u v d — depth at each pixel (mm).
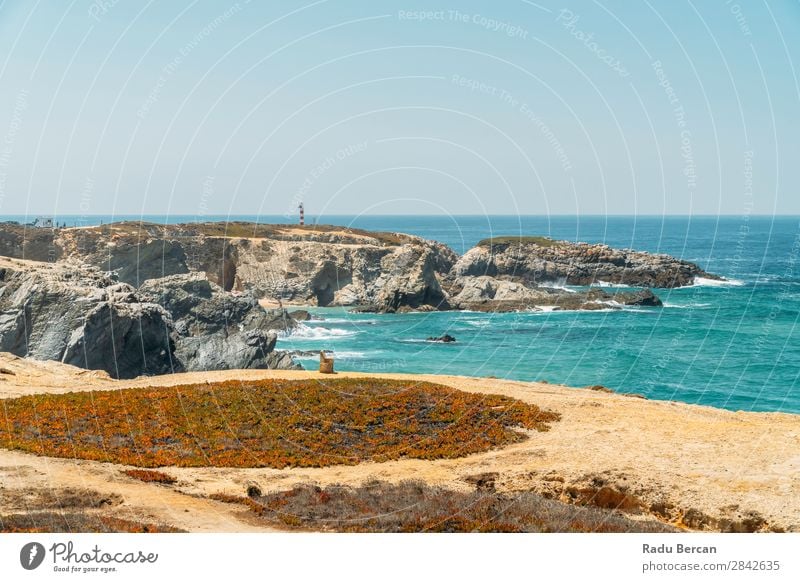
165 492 26141
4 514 21609
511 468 29609
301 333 109125
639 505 26141
